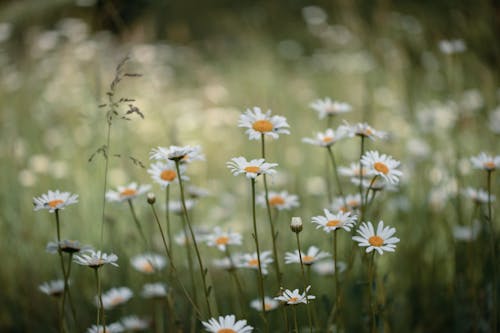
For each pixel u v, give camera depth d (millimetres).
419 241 2781
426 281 2605
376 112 4625
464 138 3562
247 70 7332
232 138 5098
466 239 2498
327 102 2084
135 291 2592
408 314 2492
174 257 2891
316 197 3445
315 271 2508
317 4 9430
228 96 6254
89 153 3959
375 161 1672
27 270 2789
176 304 2342
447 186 2926
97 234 3082
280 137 4328
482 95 3781
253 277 2590
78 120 4652
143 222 3172
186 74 7418
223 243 1955
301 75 7184
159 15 8734
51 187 3727
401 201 2906
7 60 5758
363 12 5148
